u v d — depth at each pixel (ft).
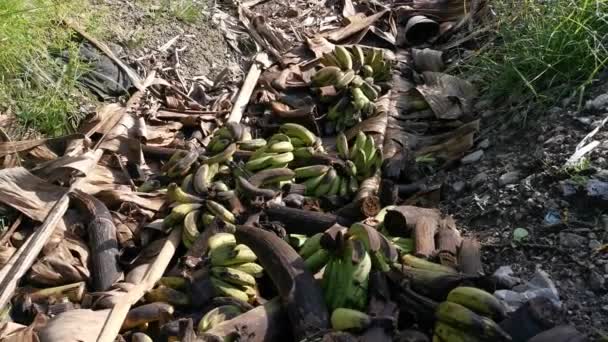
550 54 7.66
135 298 5.59
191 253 6.03
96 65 8.86
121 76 8.98
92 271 6.12
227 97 9.44
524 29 8.40
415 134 8.32
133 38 9.67
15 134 7.73
